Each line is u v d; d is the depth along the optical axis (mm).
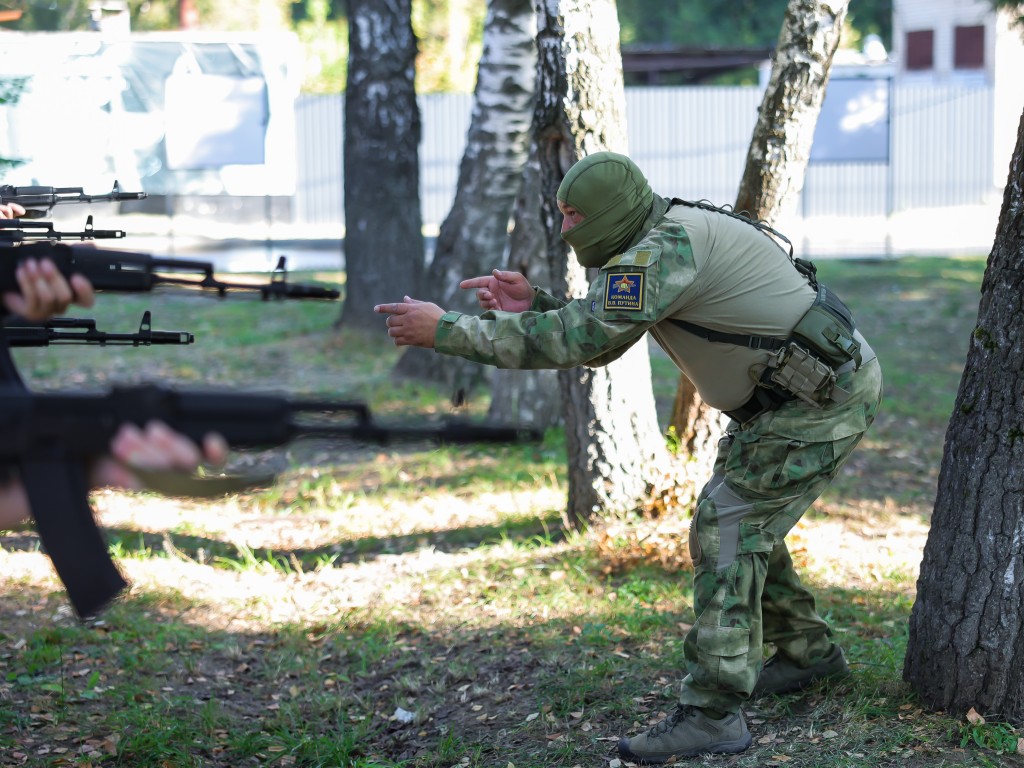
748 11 40531
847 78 18234
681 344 3521
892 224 26281
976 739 3553
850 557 5934
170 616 5453
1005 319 3633
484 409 10047
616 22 5633
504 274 3754
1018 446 3604
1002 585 3627
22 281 2422
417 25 34312
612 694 4289
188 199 24016
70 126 10922
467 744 4047
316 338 13312
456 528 6867
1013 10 17438
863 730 3717
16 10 9570
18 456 1945
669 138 25062
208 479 1936
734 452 3592
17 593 5598
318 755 4082
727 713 3686
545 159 5750
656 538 5668
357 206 13305
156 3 34500
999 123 27422
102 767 3959
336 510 7348
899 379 11477
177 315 15156
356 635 5199
